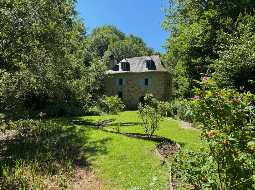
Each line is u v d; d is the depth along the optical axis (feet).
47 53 91.91
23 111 107.76
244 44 88.22
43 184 47.34
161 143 74.02
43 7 82.12
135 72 215.31
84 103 145.38
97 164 58.23
